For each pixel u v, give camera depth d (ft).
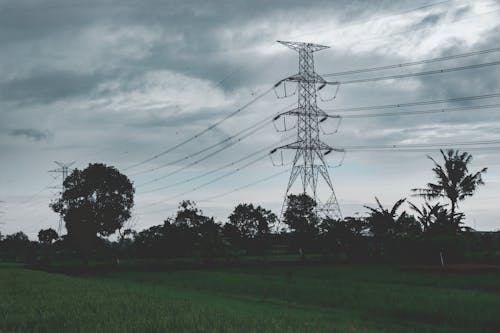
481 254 199.52
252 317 56.03
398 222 219.20
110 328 50.88
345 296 92.58
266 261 224.74
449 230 193.67
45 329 53.11
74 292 90.99
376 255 221.66
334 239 228.02
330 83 238.27
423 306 76.33
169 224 289.74
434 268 152.15
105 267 229.86
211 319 54.08
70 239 347.15
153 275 182.09
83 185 338.13
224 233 307.37
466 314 69.46
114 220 348.38
